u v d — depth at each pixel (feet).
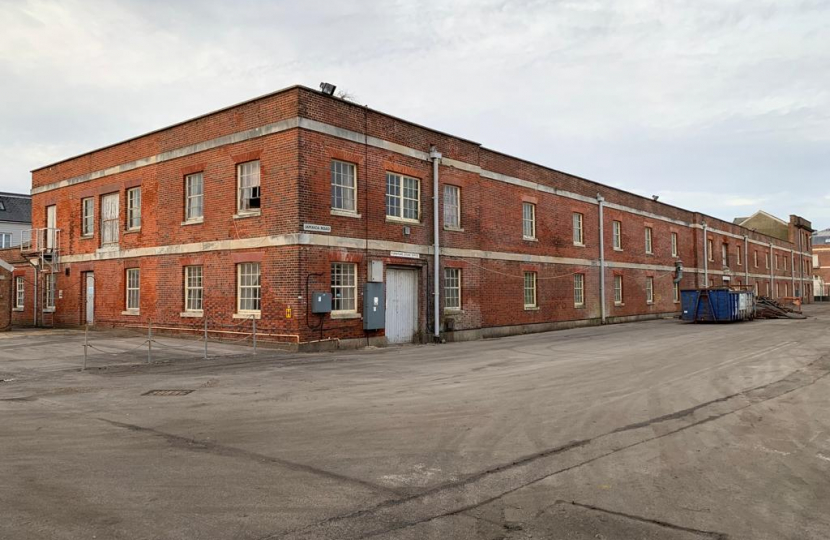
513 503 17.03
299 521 15.69
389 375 42.11
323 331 58.18
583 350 59.88
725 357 52.11
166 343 60.95
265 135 59.41
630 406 30.78
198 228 65.87
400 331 67.46
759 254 188.24
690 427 26.27
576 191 101.40
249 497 17.47
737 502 17.12
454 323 73.31
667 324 105.91
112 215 78.02
